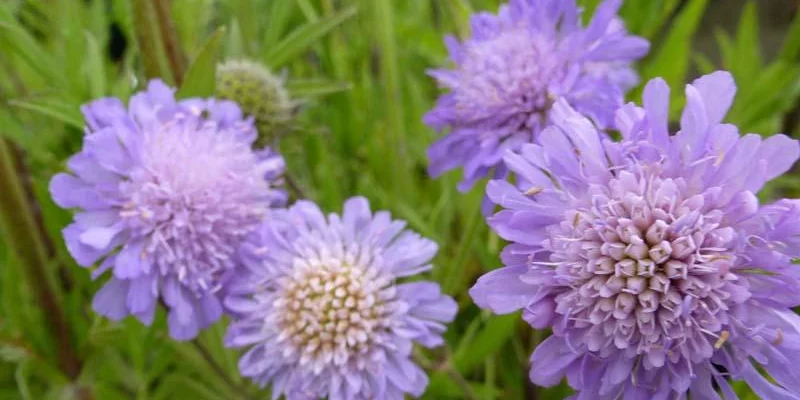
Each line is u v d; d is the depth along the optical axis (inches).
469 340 10.0
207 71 8.9
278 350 8.2
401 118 11.2
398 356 8.1
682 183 6.9
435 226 11.2
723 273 6.8
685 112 6.9
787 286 6.7
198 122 8.6
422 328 8.1
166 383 10.1
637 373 7.1
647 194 6.9
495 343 9.4
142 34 9.6
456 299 10.6
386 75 11.0
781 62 12.2
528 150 7.2
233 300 8.2
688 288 6.9
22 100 9.0
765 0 15.6
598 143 7.0
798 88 12.2
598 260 6.9
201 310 8.2
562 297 7.0
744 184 6.8
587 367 7.1
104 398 10.1
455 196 11.3
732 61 12.4
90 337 9.7
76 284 10.3
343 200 11.8
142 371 9.8
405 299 8.2
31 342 10.0
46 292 9.7
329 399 8.2
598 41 8.6
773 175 6.9
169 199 8.1
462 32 11.4
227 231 8.2
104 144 8.0
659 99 7.0
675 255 6.9
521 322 10.2
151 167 8.2
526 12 9.0
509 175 9.1
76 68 10.0
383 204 10.8
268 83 9.9
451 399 10.1
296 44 10.4
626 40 8.6
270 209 8.6
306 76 12.7
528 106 8.8
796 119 12.5
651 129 7.0
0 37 9.7
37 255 9.6
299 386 8.2
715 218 6.9
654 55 12.7
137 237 8.1
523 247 7.1
